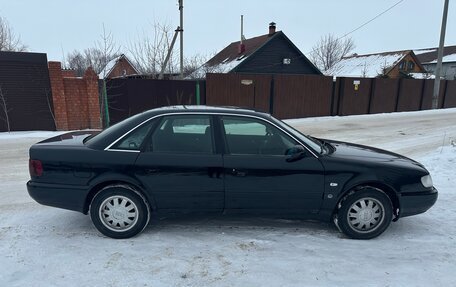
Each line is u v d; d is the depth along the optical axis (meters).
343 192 3.90
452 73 50.66
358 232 3.97
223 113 4.01
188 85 13.76
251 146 3.95
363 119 16.69
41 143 4.09
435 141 10.75
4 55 10.59
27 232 4.01
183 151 3.89
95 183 3.80
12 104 11.03
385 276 3.20
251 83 14.96
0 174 6.59
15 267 3.24
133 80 12.70
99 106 12.18
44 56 11.09
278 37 26.66
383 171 3.92
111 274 3.15
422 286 3.05
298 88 16.30
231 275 3.18
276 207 3.97
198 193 3.88
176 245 3.74
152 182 3.83
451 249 3.76
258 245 3.77
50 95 11.40
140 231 3.94
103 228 3.87
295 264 3.38
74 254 3.51
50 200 3.85
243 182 3.86
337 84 17.47
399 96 20.19
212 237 3.96
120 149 3.86
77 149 3.87
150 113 4.02
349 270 3.29
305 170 3.86
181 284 3.03
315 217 4.06
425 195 3.99
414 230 4.25
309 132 12.47
